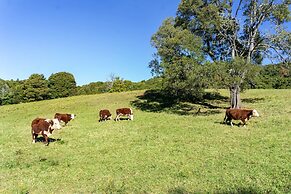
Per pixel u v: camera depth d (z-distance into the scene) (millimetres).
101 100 48219
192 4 30938
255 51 34188
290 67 31688
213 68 27172
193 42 29672
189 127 23125
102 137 20703
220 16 30891
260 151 15039
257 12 31531
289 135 18281
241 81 28344
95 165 13914
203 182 11094
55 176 12523
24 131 24953
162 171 12578
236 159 13797
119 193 10398
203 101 40750
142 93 52562
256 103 35250
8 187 11320
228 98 42969
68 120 27500
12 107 49906
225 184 10781
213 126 23062
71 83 93375
